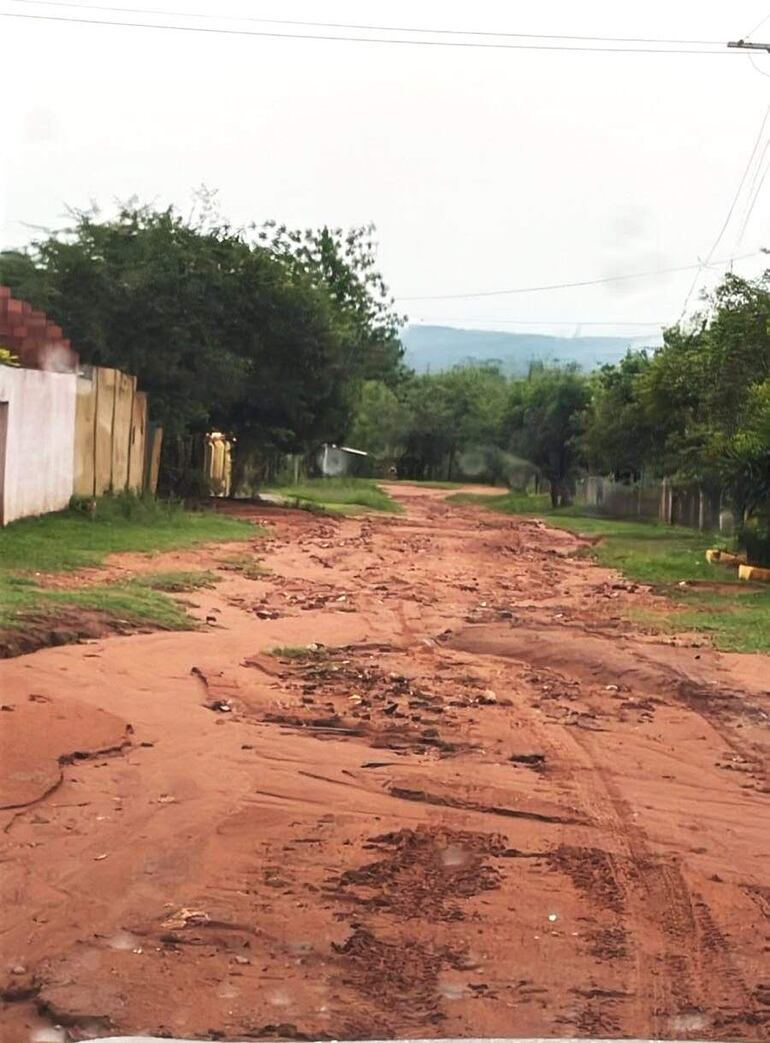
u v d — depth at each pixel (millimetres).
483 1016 4547
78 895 5500
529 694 10625
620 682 11344
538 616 15656
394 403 80312
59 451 21812
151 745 7984
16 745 7535
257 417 33938
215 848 6191
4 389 18594
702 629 14711
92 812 6621
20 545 16859
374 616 14844
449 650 12797
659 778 8117
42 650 10484
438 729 9016
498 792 7508
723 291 26672
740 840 6883
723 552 23375
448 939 5254
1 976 4684
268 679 10375
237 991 4648
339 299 53062
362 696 9953
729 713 10172
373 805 7102
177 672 10164
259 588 16328
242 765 7719
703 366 27844
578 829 6918
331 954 5023
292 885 5758
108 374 25047
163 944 5023
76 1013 4387
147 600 13438
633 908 5738
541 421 50750
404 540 26797
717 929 5516
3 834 6195
